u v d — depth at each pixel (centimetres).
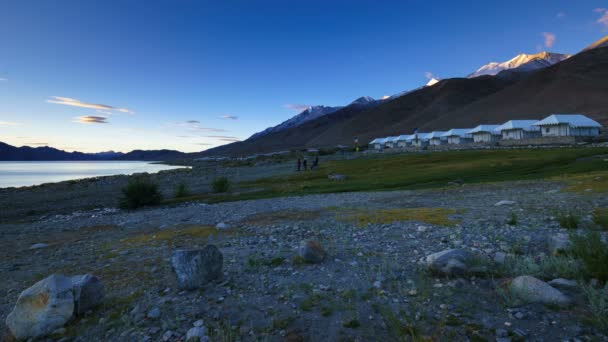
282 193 3247
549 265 648
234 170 8700
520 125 9969
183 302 619
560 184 2112
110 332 520
